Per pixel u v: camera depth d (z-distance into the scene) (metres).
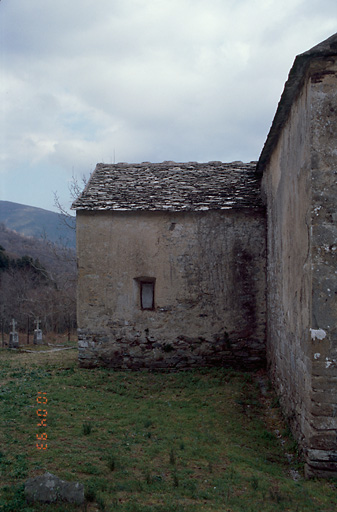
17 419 5.79
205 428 6.13
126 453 4.96
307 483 4.72
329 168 5.02
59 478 3.85
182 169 11.20
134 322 9.41
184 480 4.38
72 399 6.96
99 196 9.77
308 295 5.12
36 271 33.97
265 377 8.77
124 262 9.44
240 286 9.30
